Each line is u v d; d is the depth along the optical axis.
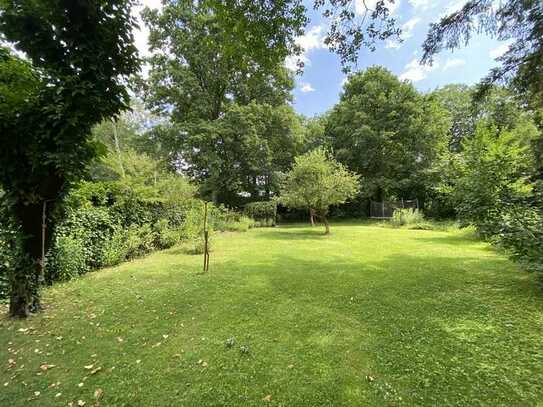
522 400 1.97
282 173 18.41
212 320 3.40
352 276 5.10
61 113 3.07
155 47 17.16
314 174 11.34
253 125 17.00
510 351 2.59
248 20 3.84
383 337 2.91
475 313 3.41
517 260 4.25
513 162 5.25
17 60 3.30
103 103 3.37
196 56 16.70
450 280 4.68
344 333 3.02
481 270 5.20
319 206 11.72
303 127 22.44
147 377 2.36
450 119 20.48
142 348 2.82
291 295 4.18
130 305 3.93
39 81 3.20
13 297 3.62
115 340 2.98
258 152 18.05
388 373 2.33
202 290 4.46
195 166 19.67
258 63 4.47
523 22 3.36
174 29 16.52
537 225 4.05
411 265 5.78
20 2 2.99
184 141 17.00
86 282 5.12
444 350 2.64
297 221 20.92
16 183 3.39
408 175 19.48
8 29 3.04
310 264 6.11
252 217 16.98
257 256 7.07
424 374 2.29
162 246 8.77
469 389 2.10
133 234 7.41
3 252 4.21
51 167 3.51
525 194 4.43
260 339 2.93
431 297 3.97
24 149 3.24
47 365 2.55
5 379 2.37
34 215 3.65
